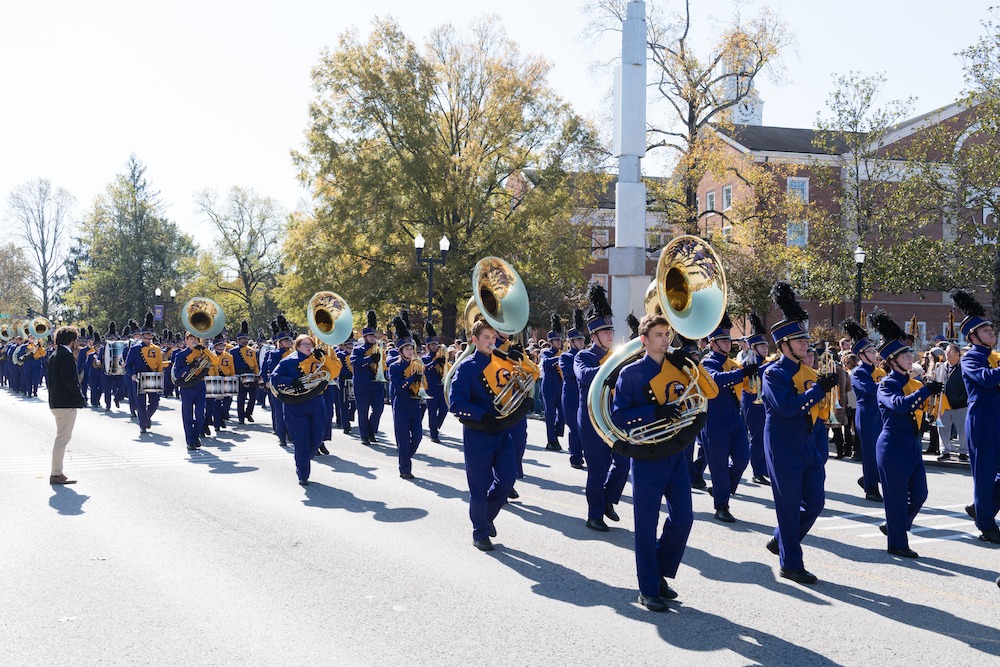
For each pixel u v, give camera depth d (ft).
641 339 18.98
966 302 25.54
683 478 18.98
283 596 19.22
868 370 31.78
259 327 213.25
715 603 18.86
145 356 53.11
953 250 78.38
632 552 23.45
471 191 104.94
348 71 109.29
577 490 33.30
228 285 218.79
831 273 84.79
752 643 16.35
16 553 22.91
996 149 76.59
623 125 65.46
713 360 28.96
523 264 110.11
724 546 24.23
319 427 34.19
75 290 216.33
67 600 18.90
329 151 108.47
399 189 105.40
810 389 19.97
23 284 237.04
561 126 112.27
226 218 211.61
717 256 18.58
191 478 35.42
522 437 36.01
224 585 20.04
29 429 55.88
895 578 20.98
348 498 31.04
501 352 24.13
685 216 99.25
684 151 100.58
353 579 20.59
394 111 107.34
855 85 86.99
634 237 65.21
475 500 23.70
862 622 17.60
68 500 30.48
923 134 85.35
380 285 104.42
